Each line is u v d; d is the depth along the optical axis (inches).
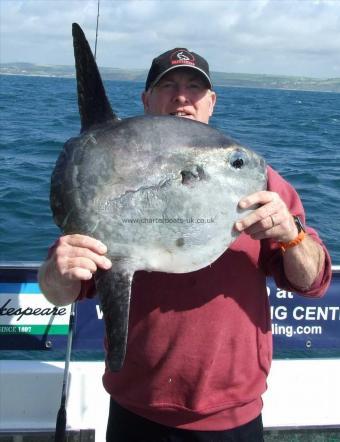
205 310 75.7
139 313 77.6
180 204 59.2
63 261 59.5
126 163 59.1
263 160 62.1
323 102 2645.2
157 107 91.5
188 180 59.1
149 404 78.3
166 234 59.5
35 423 111.0
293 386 115.3
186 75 88.7
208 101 91.9
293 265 71.7
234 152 60.1
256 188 61.6
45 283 72.6
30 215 289.4
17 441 108.6
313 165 492.4
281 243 70.4
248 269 77.8
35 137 583.8
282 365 118.0
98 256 58.9
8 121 762.8
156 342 76.7
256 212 61.5
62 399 99.3
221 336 76.0
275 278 79.1
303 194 366.3
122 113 1013.8
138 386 79.4
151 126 60.2
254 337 78.4
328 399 115.6
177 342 75.9
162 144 59.6
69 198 60.1
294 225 67.1
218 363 76.2
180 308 75.9
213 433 77.4
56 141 556.4
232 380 76.9
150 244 59.7
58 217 61.4
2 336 114.1
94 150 59.9
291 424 111.7
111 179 59.2
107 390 84.2
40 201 316.8
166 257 60.2
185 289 75.9
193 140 59.9
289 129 907.4
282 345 118.7
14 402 111.9
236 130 834.8
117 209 59.2
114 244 59.7
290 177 427.2
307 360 120.4
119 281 59.4
